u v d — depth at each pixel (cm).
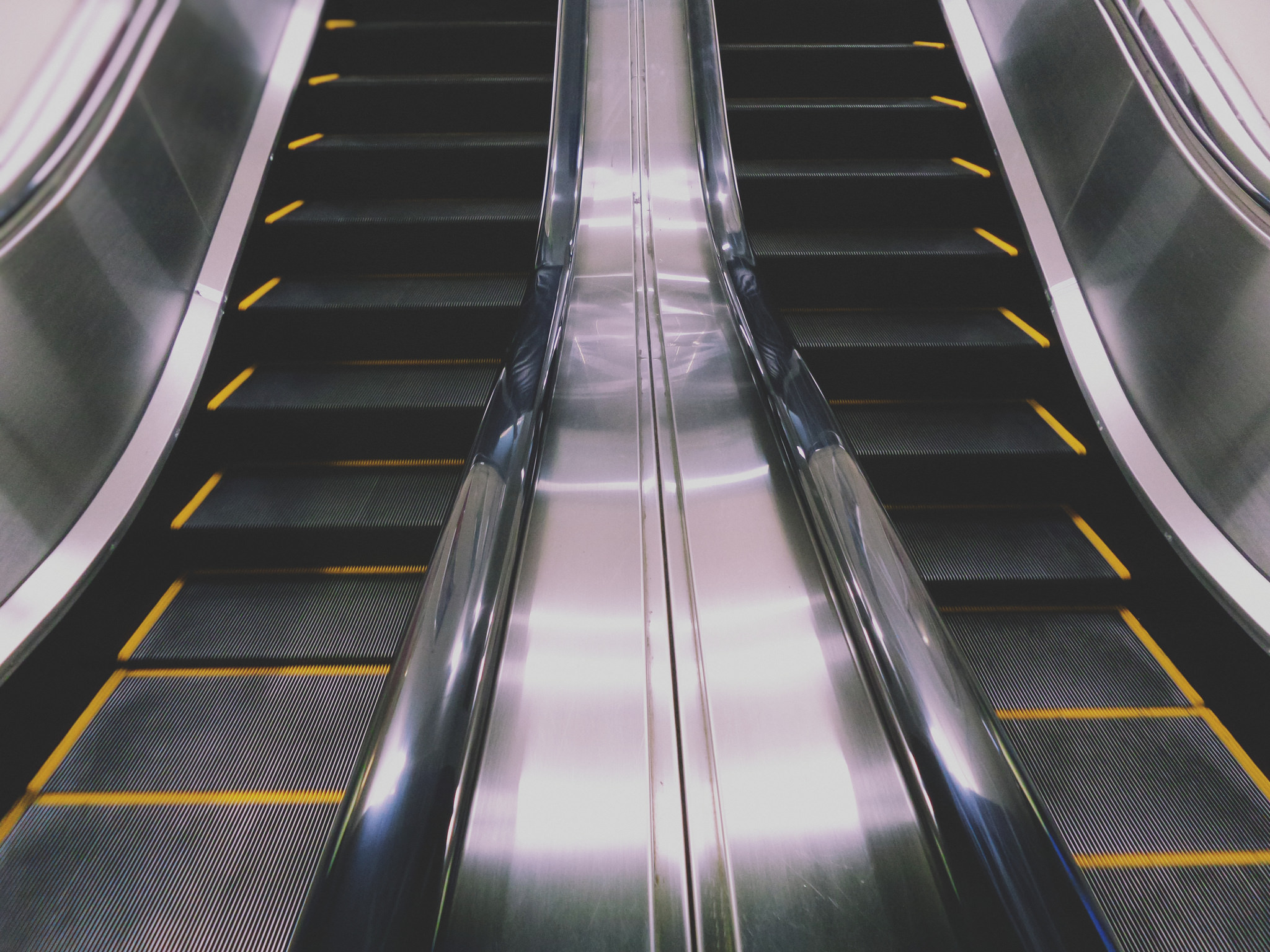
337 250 302
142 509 204
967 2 364
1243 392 184
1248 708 175
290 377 267
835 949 103
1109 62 244
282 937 144
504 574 122
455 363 281
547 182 293
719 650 147
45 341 185
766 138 349
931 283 296
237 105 295
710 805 121
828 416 163
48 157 186
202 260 257
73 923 146
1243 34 205
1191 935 149
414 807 85
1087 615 217
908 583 117
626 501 185
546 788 123
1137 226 226
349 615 212
